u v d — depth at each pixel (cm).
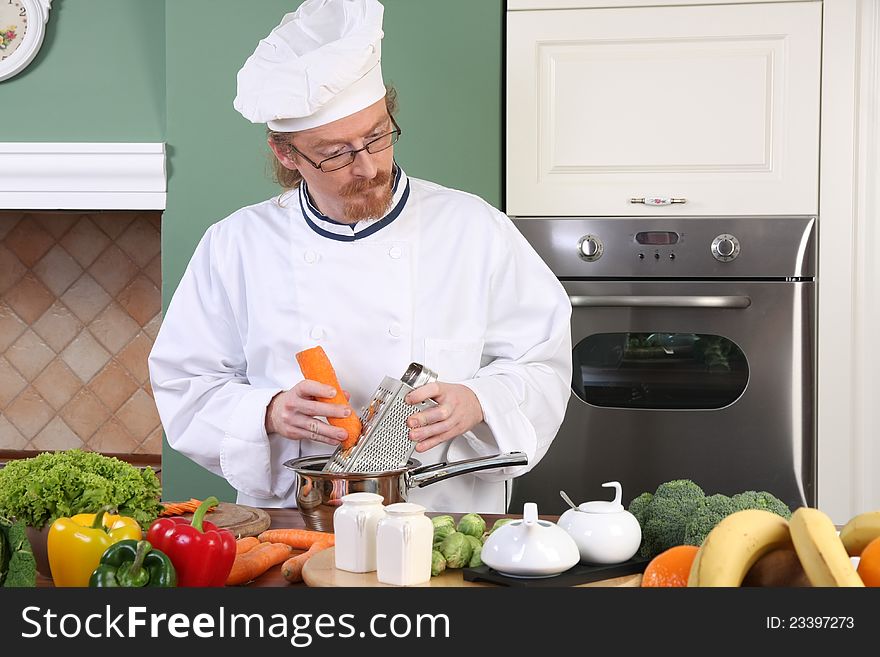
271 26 232
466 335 171
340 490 133
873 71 221
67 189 242
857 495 225
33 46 247
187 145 236
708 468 227
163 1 249
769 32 223
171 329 180
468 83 230
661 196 227
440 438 150
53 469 121
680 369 228
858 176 223
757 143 225
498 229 177
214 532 103
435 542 117
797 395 224
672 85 226
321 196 164
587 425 231
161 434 291
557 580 105
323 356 151
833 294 225
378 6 150
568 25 227
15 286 293
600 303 226
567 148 229
